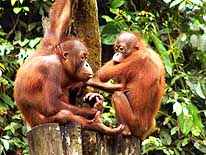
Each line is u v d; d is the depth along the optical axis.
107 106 13.66
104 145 8.83
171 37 16.17
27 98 8.56
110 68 10.18
